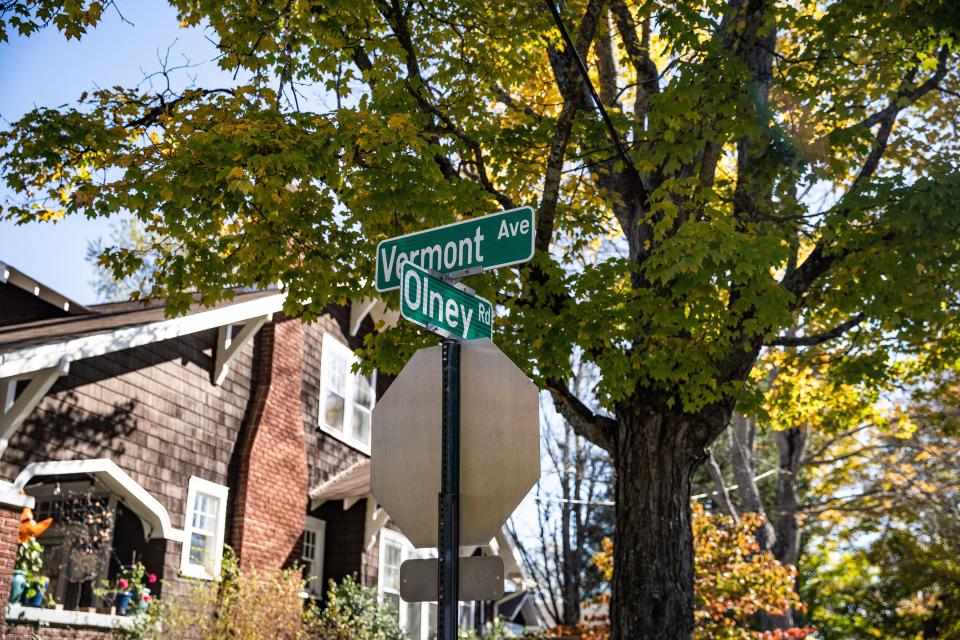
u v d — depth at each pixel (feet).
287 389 59.26
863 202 31.24
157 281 33.42
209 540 51.34
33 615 38.45
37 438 41.14
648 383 31.78
